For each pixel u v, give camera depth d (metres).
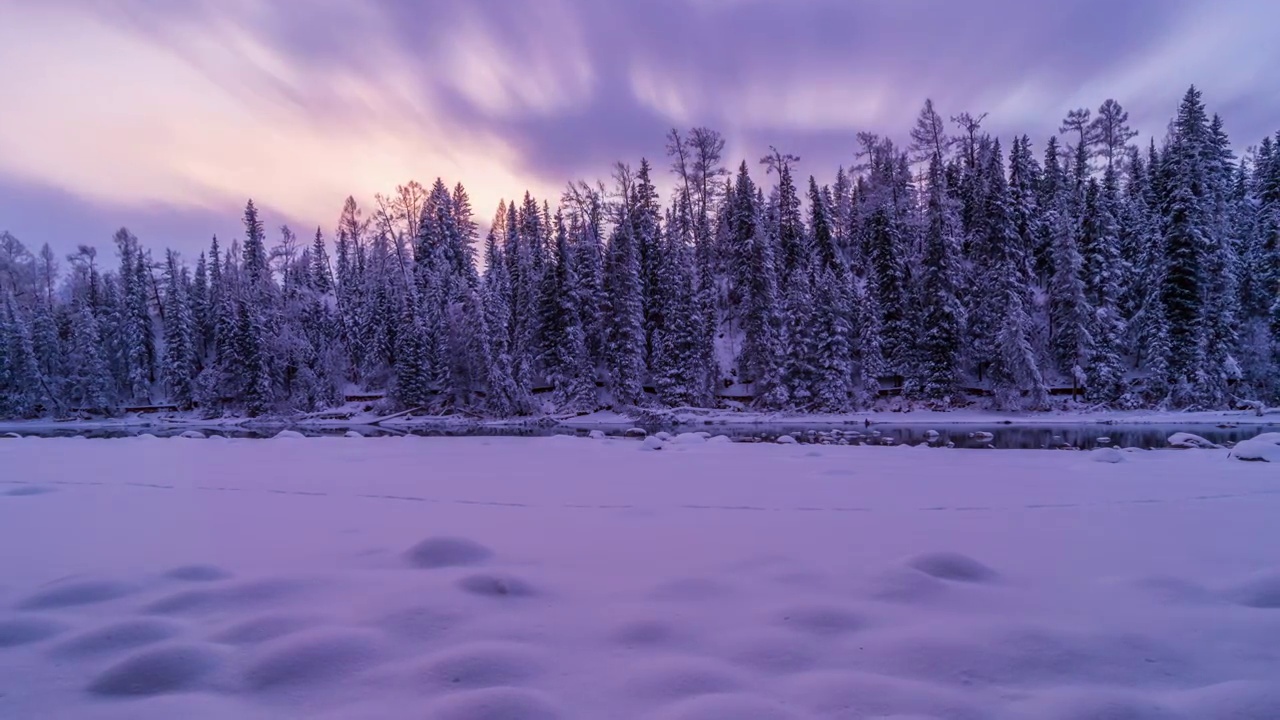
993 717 2.48
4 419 58.28
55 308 69.38
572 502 7.90
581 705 2.59
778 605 3.76
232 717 2.52
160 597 3.94
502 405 47.72
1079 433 30.02
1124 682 2.81
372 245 83.00
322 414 53.66
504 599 3.89
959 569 4.35
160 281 73.88
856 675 2.83
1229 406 38.41
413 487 9.39
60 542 5.77
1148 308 40.84
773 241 56.31
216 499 8.33
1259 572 4.17
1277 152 51.97
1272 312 41.06
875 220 51.53
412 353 51.84
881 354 45.59
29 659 3.11
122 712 2.57
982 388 44.22
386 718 2.50
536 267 60.88
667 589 4.06
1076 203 51.12
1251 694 2.54
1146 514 6.96
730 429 37.16
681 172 69.81
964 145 59.41
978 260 44.62
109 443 20.56
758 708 2.51
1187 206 39.06
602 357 51.38
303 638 3.12
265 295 63.56
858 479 10.13
